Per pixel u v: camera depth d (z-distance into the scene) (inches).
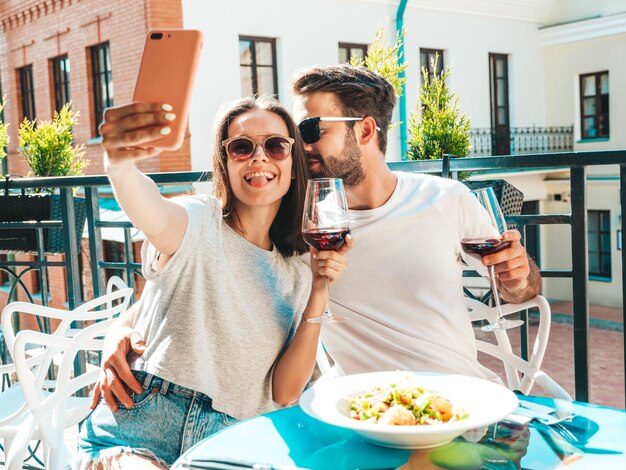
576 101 575.5
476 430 53.0
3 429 87.4
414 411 51.7
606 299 571.2
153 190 62.3
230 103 73.4
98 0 400.5
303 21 418.0
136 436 65.9
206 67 378.6
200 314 67.7
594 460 47.1
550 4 575.8
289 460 48.9
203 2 377.1
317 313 70.1
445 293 81.7
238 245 71.4
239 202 73.3
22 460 80.0
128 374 66.3
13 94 496.4
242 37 399.9
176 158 370.3
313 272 69.5
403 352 80.3
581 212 94.7
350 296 82.5
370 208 85.6
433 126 288.4
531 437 51.3
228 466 47.6
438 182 85.7
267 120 71.9
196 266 67.6
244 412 69.9
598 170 566.3
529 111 575.8
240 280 70.8
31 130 319.9
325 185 64.2
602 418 54.7
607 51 550.6
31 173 319.6
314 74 86.0
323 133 84.2
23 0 467.8
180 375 66.3
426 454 48.9
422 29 482.9
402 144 461.4
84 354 131.3
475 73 523.8
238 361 69.4
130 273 129.9
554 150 586.9
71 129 439.5
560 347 446.0
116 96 397.1
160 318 67.9
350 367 82.8
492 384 56.6
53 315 97.1
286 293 73.6
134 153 53.2
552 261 592.7
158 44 52.7
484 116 531.5
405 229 82.2
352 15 442.6
